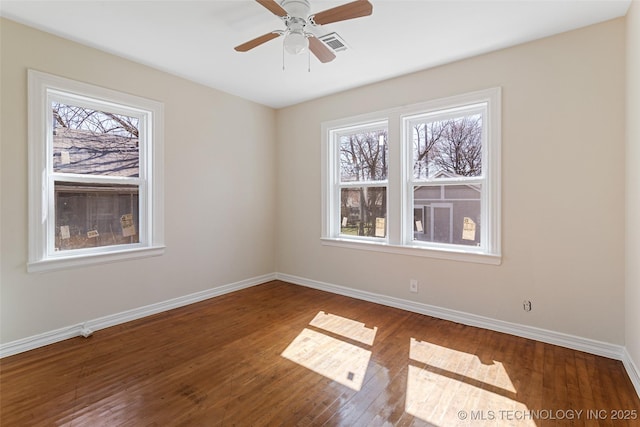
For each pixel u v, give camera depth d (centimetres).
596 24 235
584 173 242
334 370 218
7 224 235
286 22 207
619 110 229
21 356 235
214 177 378
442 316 311
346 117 379
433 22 234
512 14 224
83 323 275
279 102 425
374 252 359
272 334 275
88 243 284
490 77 279
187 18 232
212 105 373
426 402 184
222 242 389
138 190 319
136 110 311
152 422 167
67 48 261
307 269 427
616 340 233
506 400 186
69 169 272
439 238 321
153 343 258
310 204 421
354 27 241
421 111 320
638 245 197
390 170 344
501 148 275
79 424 166
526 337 267
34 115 245
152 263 322
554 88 252
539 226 260
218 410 177
